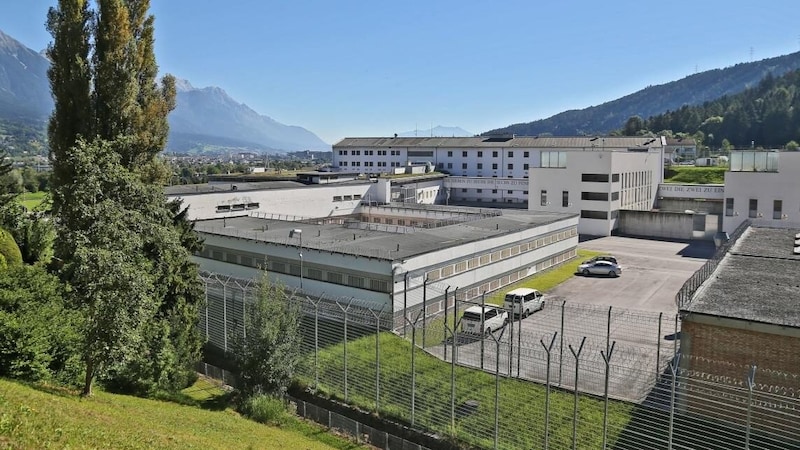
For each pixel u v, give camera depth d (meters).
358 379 25.56
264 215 53.84
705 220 62.97
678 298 22.55
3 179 40.19
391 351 27.52
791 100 180.62
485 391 23.45
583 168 66.56
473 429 21.33
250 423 22.78
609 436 19.80
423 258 32.88
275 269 37.00
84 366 23.39
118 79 34.31
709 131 187.50
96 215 20.80
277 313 25.22
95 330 20.06
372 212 63.50
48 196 35.47
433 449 21.17
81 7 34.34
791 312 19.97
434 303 34.00
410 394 24.00
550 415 21.34
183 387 26.83
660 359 25.95
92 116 34.34
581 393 22.64
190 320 28.00
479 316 29.83
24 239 37.03
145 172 35.62
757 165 57.25
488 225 44.62
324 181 63.75
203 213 49.25
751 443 18.53
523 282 43.09
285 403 24.91
